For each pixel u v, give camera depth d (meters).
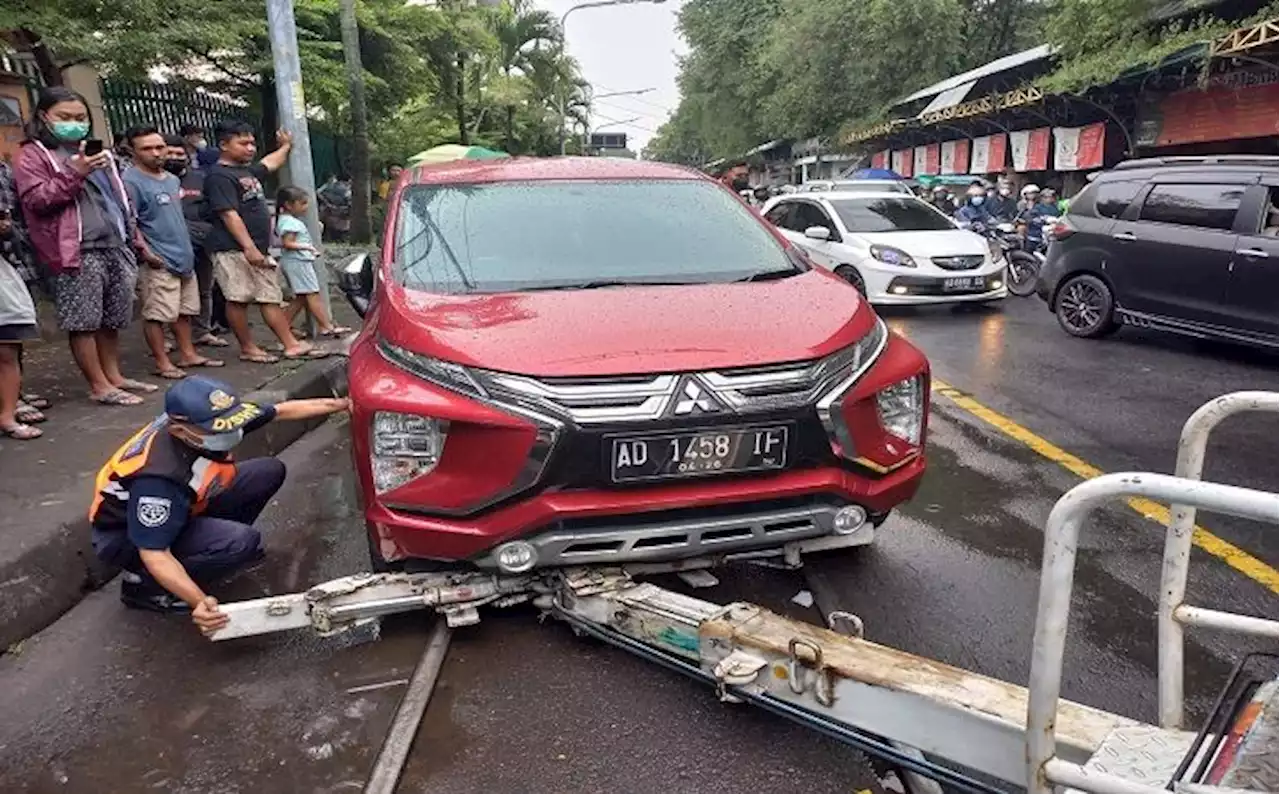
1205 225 7.75
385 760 2.74
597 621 3.18
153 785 2.70
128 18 8.22
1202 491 1.54
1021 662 3.23
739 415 3.06
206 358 7.31
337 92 13.62
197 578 3.61
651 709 2.97
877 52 25.20
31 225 5.31
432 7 18.03
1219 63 12.20
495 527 3.06
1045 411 6.47
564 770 2.70
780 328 3.33
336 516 4.70
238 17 9.37
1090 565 3.95
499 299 3.58
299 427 6.14
